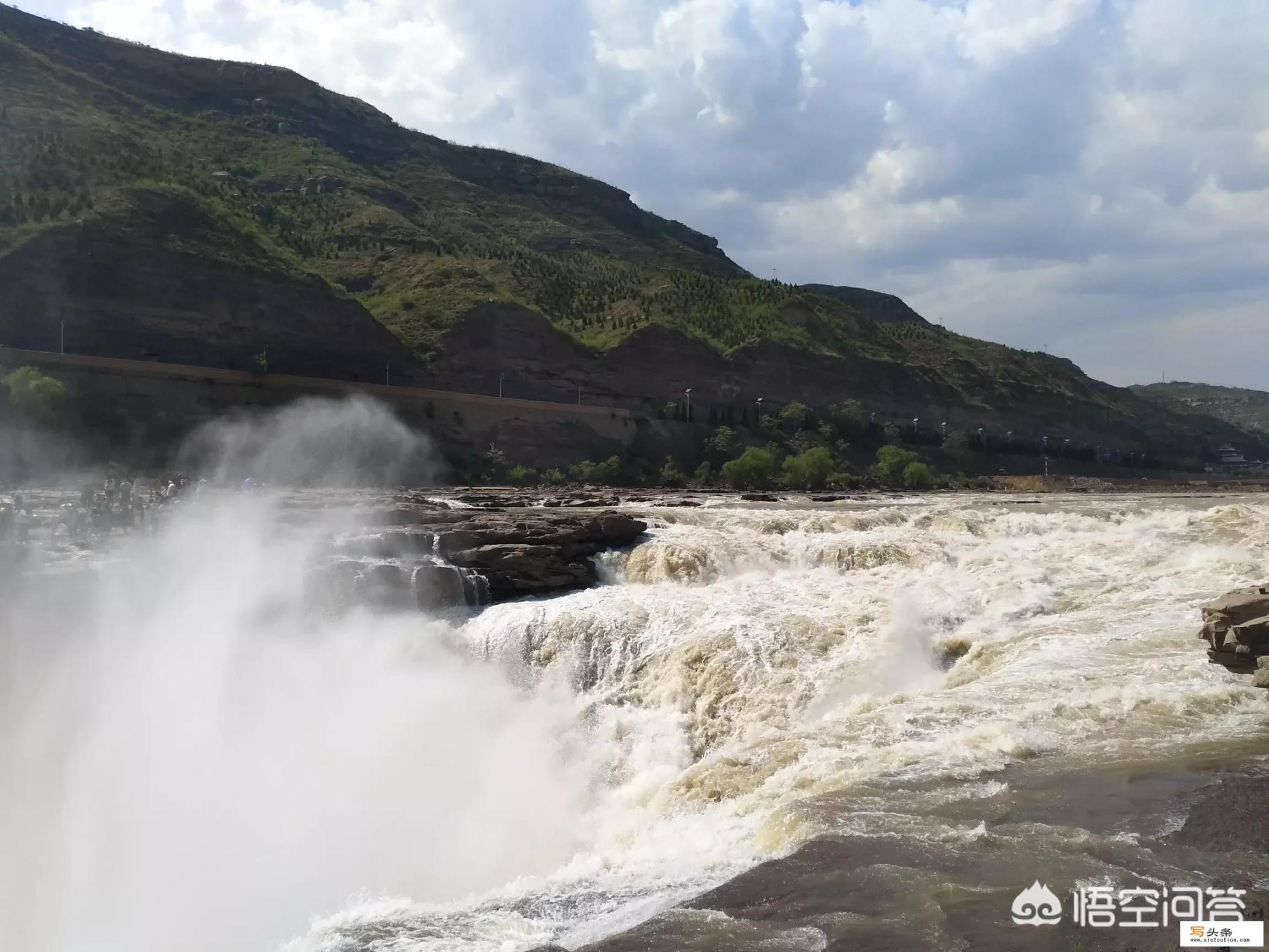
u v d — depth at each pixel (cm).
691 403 12038
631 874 1152
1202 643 1834
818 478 9638
